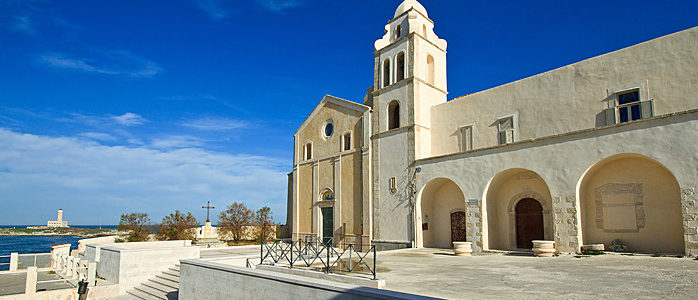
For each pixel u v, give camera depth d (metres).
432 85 24.81
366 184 25.16
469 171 20.12
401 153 23.56
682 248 14.70
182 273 15.22
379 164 24.70
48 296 16.59
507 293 9.49
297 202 30.69
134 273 18.56
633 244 15.84
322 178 28.72
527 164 18.02
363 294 8.58
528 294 9.31
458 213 22.19
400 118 24.17
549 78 19.47
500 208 20.58
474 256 17.64
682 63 15.63
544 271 12.49
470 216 19.78
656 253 15.04
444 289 10.12
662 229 15.22
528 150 18.05
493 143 21.17
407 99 23.95
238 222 36.47
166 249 19.64
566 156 16.81
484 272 12.82
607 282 10.31
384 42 26.80
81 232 126.62
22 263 24.62
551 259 15.16
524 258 16.03
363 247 24.59
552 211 17.47
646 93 16.36
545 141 17.53
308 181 30.02
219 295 13.11
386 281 11.34
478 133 21.89
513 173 19.73
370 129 25.72
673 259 13.35
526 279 11.26
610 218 16.53
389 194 23.78
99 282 18.62
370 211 24.66
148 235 35.62
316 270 12.23
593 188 17.12
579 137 16.55
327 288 9.39
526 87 20.27
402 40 25.20
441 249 21.30
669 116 14.30
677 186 14.98
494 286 10.40
